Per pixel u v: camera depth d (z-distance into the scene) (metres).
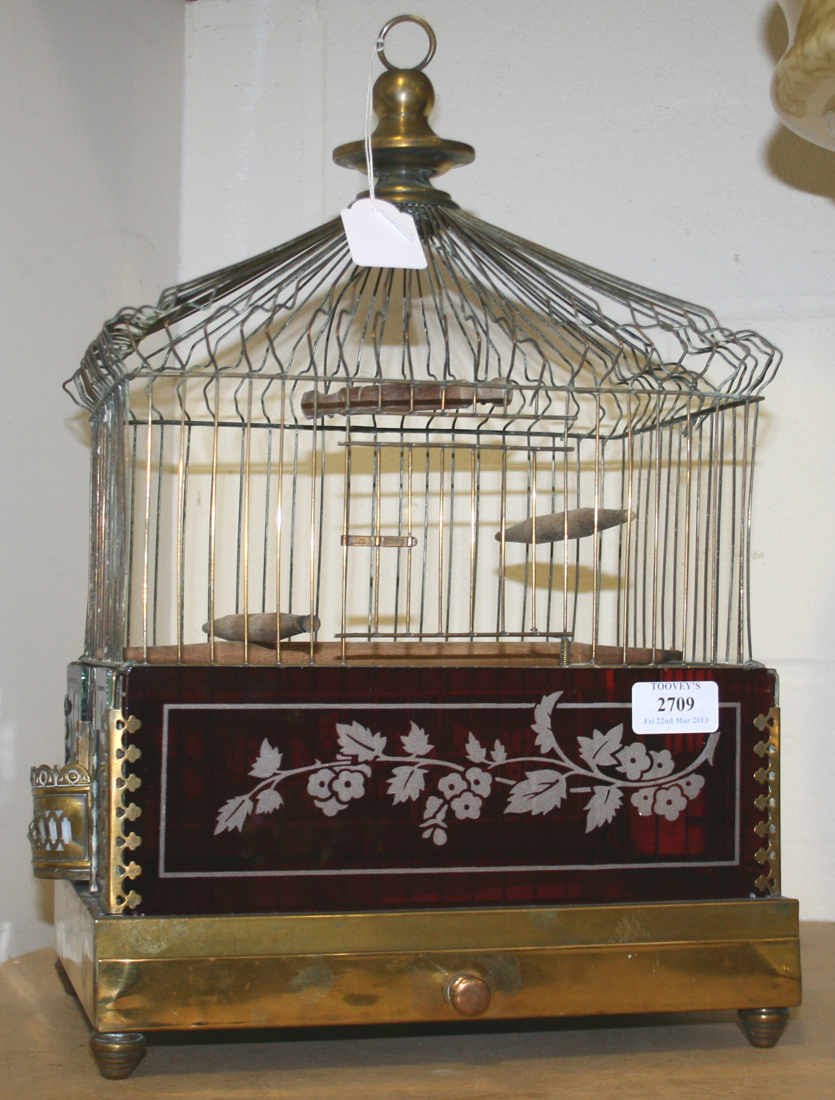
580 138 1.86
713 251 1.83
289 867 1.12
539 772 1.17
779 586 1.78
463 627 1.85
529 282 1.40
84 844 1.16
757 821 1.21
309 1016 1.09
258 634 1.23
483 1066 1.14
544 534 1.33
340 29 1.90
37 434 1.51
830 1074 1.12
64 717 1.53
